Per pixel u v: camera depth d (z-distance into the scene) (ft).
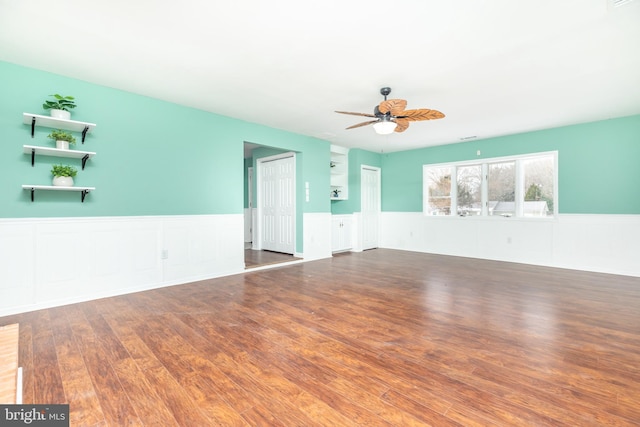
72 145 11.17
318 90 12.28
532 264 18.60
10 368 3.82
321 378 6.34
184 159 14.16
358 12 7.41
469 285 13.64
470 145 21.25
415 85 11.78
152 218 13.17
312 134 19.52
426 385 6.07
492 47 9.02
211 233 15.14
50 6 7.13
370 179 25.52
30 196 10.39
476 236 21.07
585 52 9.29
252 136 16.90
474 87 11.94
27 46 8.98
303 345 7.82
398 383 6.15
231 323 9.25
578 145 17.06
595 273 16.03
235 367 6.76
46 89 10.62
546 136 18.11
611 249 16.11
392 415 5.21
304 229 19.86
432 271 16.61
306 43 8.82
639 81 11.37
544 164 18.42
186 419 5.10
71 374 6.42
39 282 10.47
